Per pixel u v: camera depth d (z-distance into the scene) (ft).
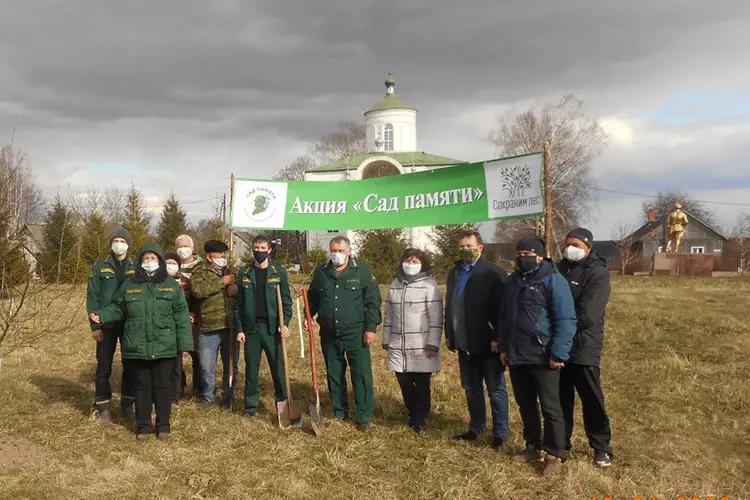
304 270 53.98
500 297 18.57
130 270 21.52
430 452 18.35
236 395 25.04
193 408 22.74
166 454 18.07
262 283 21.21
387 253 79.15
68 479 16.15
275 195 33.17
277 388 21.20
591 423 17.12
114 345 21.54
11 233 21.15
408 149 147.43
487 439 19.39
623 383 26.22
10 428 20.01
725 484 16.15
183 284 23.65
